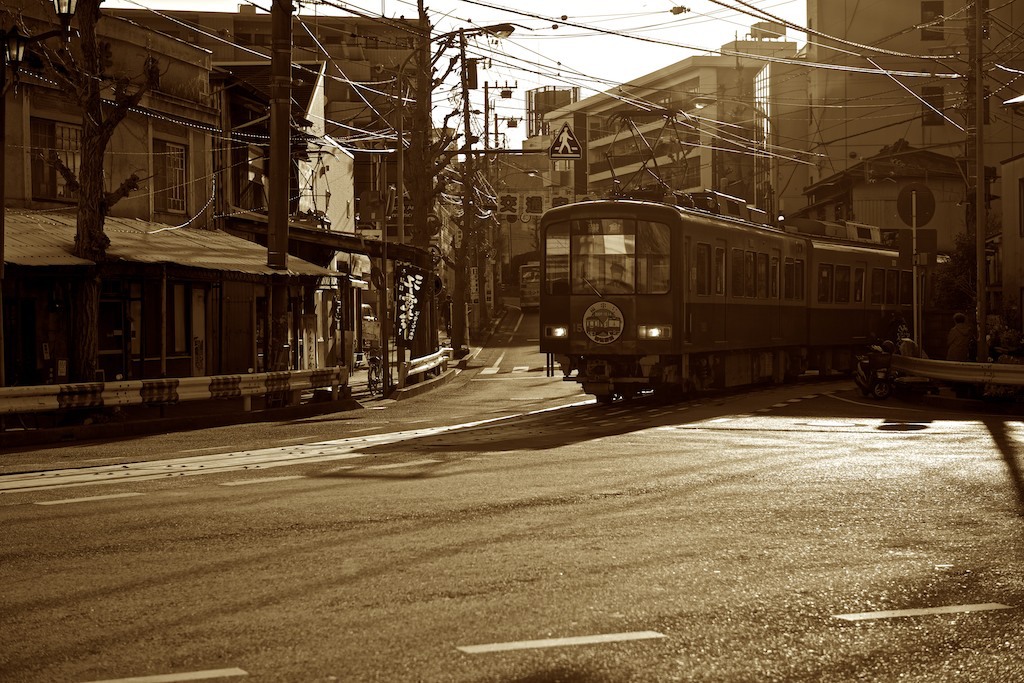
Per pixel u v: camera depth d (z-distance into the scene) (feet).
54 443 64.44
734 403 82.58
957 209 203.10
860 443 53.52
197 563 26.81
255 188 118.32
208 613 22.12
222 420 77.30
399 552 27.96
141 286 90.63
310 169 137.49
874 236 135.85
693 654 19.35
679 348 80.38
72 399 66.54
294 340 117.08
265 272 86.33
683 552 27.96
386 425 71.67
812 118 247.29
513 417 76.28
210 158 104.22
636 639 20.25
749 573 25.68
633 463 45.75
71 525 32.07
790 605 22.80
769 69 273.13
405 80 151.02
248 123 110.42
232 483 40.75
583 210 81.92
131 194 93.09
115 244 81.05
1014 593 24.11
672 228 80.43
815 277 111.86
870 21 235.61
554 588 24.17
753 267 96.02
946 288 141.38
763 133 282.15
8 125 80.18
